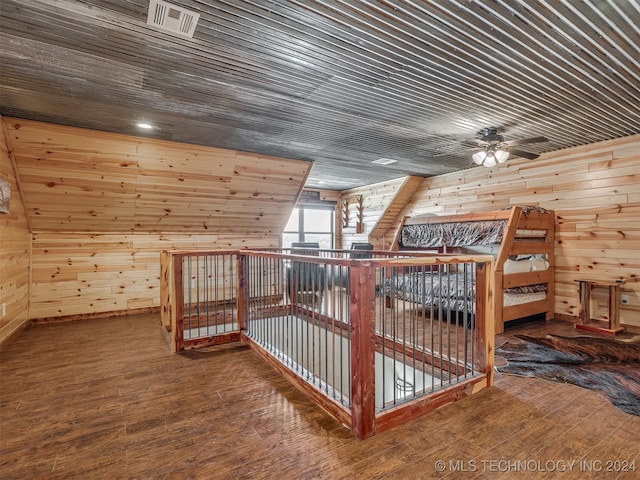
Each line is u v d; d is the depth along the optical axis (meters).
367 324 1.96
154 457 1.79
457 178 6.36
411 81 2.81
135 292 5.36
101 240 5.14
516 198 5.40
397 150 4.95
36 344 3.73
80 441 1.94
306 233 8.69
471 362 2.90
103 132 3.99
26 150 3.81
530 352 3.44
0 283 3.54
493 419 2.17
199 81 2.80
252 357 3.32
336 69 2.62
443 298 4.57
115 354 3.41
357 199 8.25
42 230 4.73
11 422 2.14
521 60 2.49
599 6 1.94
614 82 2.82
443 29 2.14
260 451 1.84
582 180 4.62
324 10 1.95
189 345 3.54
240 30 2.12
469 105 3.32
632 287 4.17
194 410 2.28
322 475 1.66
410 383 3.06
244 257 3.86
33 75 2.68
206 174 4.93
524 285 4.46
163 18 2.00
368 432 1.97
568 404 2.37
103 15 1.96
